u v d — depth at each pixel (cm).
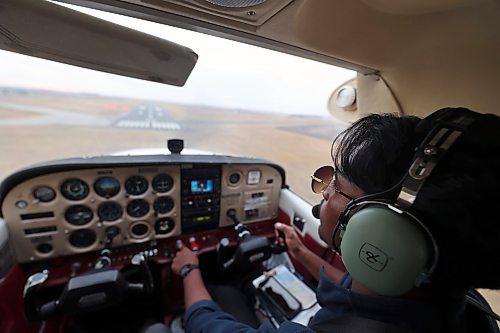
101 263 128
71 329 146
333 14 69
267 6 64
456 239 31
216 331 57
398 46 86
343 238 39
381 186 36
